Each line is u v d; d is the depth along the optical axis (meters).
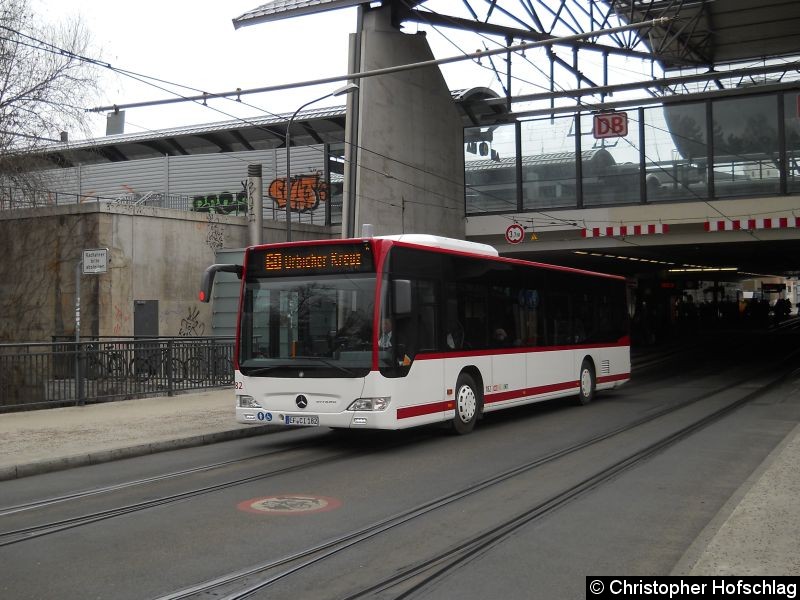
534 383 15.67
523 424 14.85
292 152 35.09
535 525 7.23
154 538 6.96
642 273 45.97
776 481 8.05
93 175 38.09
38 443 11.92
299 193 34.84
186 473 10.25
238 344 12.28
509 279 15.10
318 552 6.46
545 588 5.48
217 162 36.19
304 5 23.70
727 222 27.50
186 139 38.84
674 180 28.88
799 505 6.99
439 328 12.72
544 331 16.31
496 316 14.51
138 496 8.83
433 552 6.44
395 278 11.75
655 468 9.98
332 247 11.84
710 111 28.39
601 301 19.25
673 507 7.82
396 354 11.55
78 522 7.61
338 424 11.38
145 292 23.81
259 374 11.95
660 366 30.61
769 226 26.95
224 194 35.94
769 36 36.06
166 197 33.88
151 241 24.05
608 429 13.87
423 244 12.62
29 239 24.23
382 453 11.68
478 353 13.76
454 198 30.08
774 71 29.16
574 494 8.52
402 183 26.58
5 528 7.42
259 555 6.40
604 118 28.77
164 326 24.23
